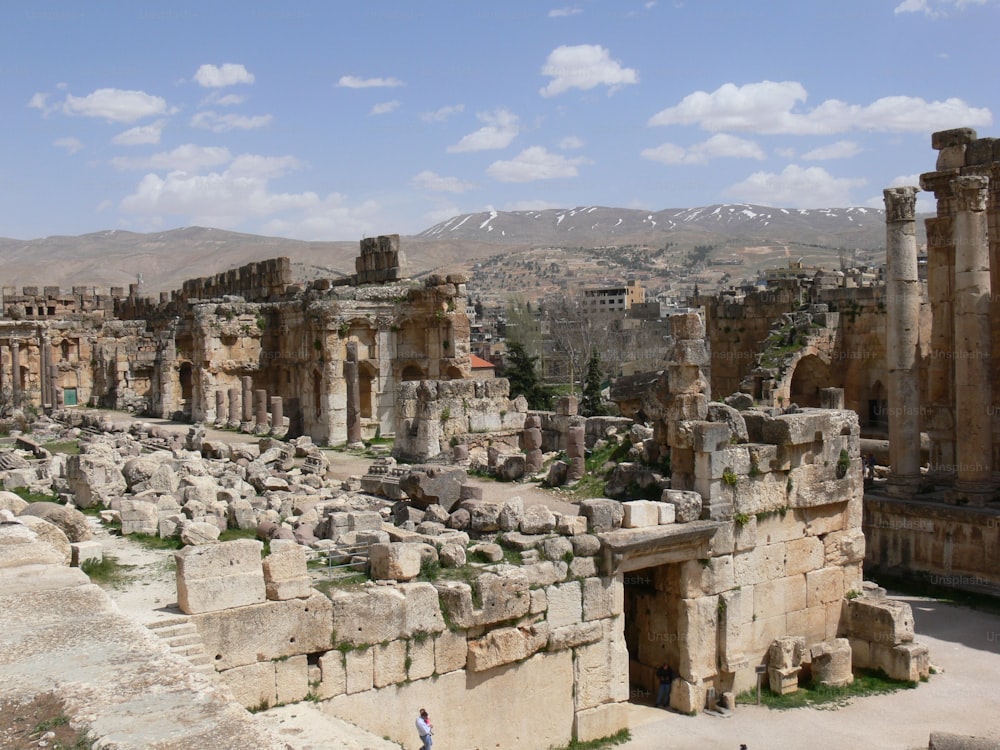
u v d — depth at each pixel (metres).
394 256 66.31
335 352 59.34
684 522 25.55
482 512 24.94
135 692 9.55
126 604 18.80
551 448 42.72
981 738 21.38
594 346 110.25
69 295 117.81
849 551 29.47
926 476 44.19
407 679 20.19
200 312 71.12
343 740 16.38
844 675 27.84
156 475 30.64
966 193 38.62
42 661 10.39
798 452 28.05
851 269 87.31
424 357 62.97
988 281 39.03
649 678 27.23
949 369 44.47
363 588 20.36
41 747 8.38
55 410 75.50
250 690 18.05
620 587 24.12
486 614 21.30
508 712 21.95
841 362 66.31
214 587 17.92
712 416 27.56
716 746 23.44
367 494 33.78
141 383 95.00
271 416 63.59
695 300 79.00
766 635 27.42
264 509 28.44
